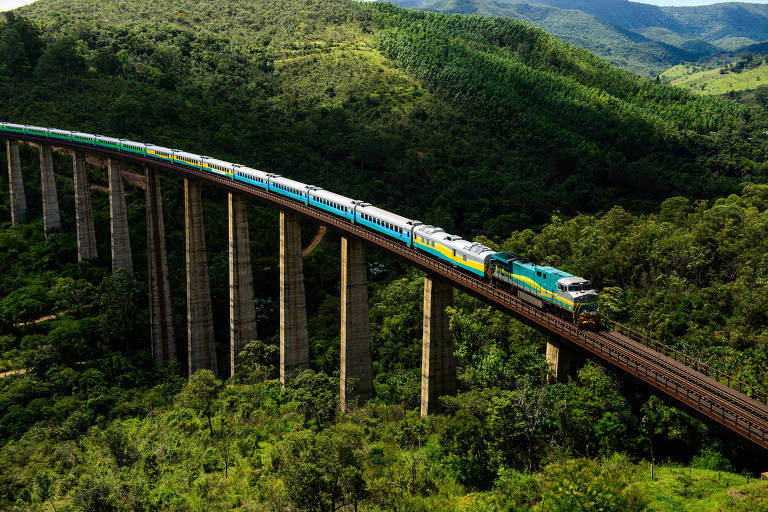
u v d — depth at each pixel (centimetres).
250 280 7406
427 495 3719
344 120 17038
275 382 6178
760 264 7519
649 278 7888
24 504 4425
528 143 18688
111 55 16788
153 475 4519
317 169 14088
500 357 4859
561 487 2877
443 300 5134
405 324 7581
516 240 9438
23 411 6209
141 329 8850
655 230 9462
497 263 4753
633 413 3828
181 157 8062
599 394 3825
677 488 3209
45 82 15112
